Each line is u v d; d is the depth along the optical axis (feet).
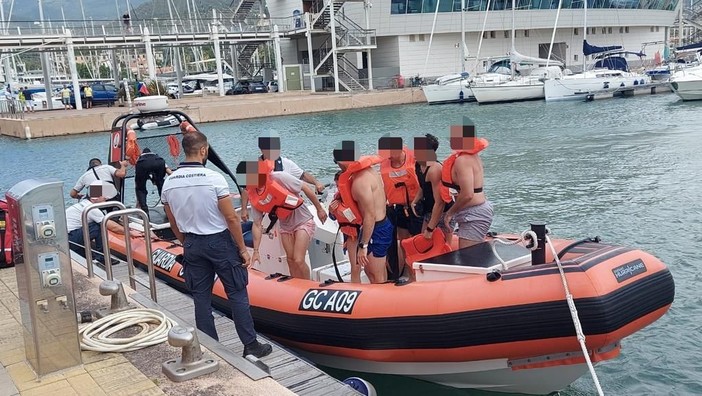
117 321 14.11
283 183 16.53
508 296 13.52
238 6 154.51
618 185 39.22
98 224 23.73
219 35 125.80
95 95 118.21
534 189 39.93
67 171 58.90
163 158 26.94
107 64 313.53
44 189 11.66
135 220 25.07
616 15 162.81
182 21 124.47
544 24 151.12
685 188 36.86
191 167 13.82
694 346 17.88
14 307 16.44
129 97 113.29
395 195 17.43
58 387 11.69
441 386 15.76
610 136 61.72
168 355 12.78
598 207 34.17
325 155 59.98
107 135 89.15
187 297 19.53
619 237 28.45
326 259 19.90
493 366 14.35
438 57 142.31
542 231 14.39
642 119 74.43
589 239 15.71
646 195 35.94
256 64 161.48
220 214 13.85
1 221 20.12
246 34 129.90
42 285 11.83
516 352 13.74
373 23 134.62
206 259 13.97
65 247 12.04
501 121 81.92
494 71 128.88
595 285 13.07
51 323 12.01
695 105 88.12
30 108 114.42
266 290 17.42
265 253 19.51
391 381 16.26
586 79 105.09
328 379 13.75
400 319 14.56
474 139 15.47
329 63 132.26
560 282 13.26
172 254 21.99
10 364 12.85
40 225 11.65
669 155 48.11
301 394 13.15
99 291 15.34
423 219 17.57
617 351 14.25
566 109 92.94
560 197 37.27
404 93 119.65
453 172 15.67
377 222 15.93
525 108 98.07
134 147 25.94
